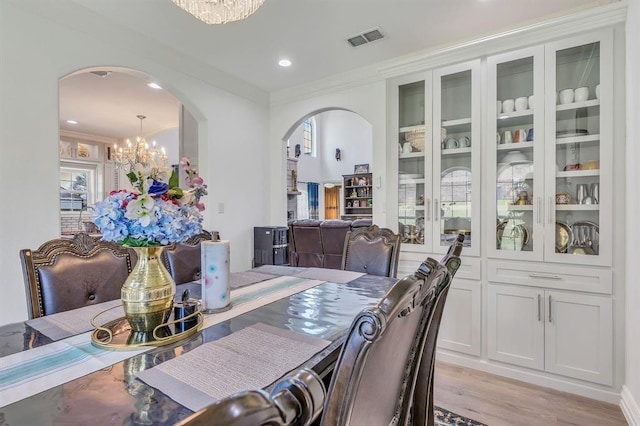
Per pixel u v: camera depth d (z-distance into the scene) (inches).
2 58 78.0
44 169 84.9
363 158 436.8
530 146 92.2
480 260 97.4
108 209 40.4
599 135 83.2
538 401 80.3
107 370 32.5
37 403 26.8
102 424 24.1
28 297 53.8
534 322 89.3
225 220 136.6
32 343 39.4
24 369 32.8
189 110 127.0
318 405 15.2
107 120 227.6
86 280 60.6
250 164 148.7
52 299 55.7
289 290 64.9
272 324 45.6
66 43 88.9
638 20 69.7
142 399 27.4
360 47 111.6
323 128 466.3
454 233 104.0
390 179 117.8
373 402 27.1
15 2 79.9
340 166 452.1
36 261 56.0
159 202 42.9
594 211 85.4
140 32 103.0
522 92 96.8
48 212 85.5
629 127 75.5
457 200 103.9
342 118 453.1
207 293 51.8
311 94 144.4
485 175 97.7
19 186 80.7
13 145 79.8
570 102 87.6
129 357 35.5
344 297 59.8
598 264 81.8
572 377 84.0
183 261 80.5
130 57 102.7
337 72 132.5
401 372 35.5
